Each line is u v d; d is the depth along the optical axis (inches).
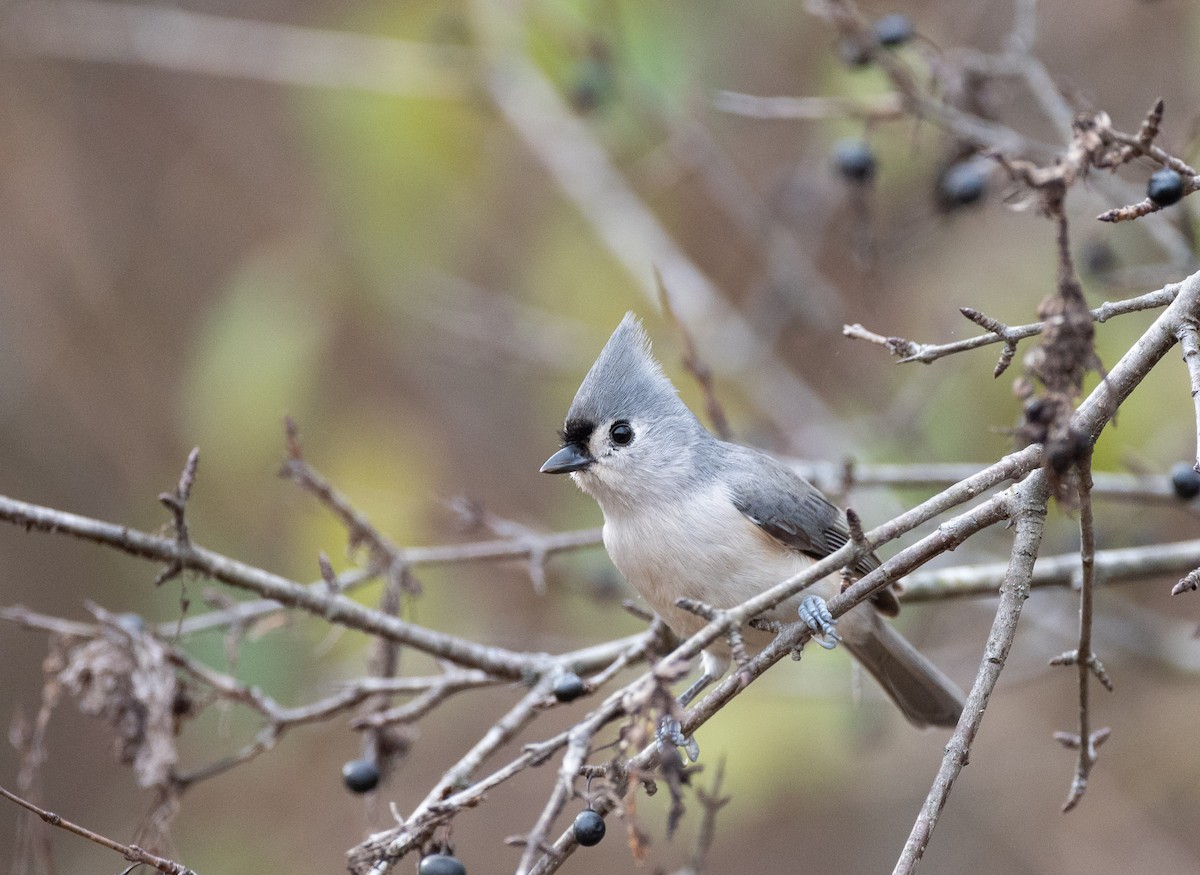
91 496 515.2
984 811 481.1
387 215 466.9
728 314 477.4
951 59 343.0
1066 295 182.1
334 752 499.8
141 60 497.7
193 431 442.6
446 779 256.7
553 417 496.1
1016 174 191.5
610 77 436.8
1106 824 469.1
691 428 299.1
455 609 423.2
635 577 295.7
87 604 287.0
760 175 511.2
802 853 502.3
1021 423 275.4
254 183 530.0
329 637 332.8
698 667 347.6
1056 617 386.6
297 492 431.2
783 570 288.7
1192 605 467.2
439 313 485.7
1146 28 461.4
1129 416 367.2
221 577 265.6
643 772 195.8
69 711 520.7
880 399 465.7
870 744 394.9
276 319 454.3
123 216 527.2
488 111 487.8
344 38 480.4
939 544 206.8
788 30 492.1
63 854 491.5
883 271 453.4
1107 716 475.5
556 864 209.0
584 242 496.4
